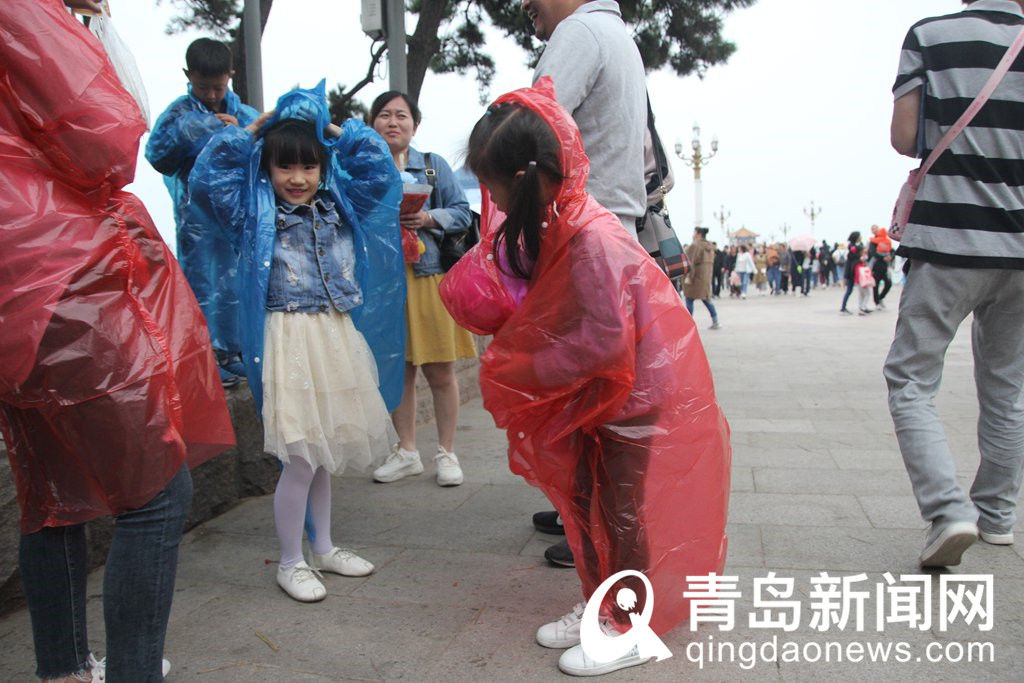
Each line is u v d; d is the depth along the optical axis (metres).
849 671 2.00
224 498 3.38
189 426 1.92
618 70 2.49
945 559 2.48
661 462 2.03
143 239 1.83
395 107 3.56
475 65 9.14
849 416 5.15
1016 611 2.27
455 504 3.42
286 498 2.53
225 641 2.24
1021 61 2.44
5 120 1.59
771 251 26.64
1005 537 2.73
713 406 2.09
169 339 1.86
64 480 1.77
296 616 2.39
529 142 1.89
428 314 3.60
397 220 2.92
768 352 8.91
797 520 3.06
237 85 6.34
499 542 2.96
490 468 3.98
